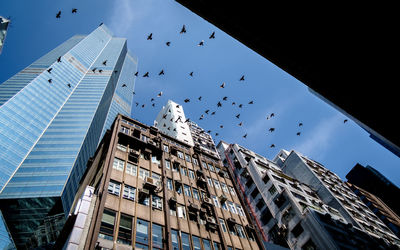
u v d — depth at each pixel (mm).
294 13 5309
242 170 53094
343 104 6219
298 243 34312
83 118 105938
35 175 78438
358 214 49125
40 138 90625
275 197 41625
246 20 5660
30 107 94625
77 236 14531
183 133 57281
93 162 29234
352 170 131625
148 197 21406
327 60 5637
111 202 18469
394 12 4754
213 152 58062
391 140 6105
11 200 70688
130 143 26703
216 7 5691
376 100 5746
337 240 32062
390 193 113562
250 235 26578
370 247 35844
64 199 77438
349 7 5008
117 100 151500
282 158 71750
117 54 179500
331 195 50219
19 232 74188
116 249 15367
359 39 5168
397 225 80500
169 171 27141
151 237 17891
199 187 28188
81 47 155750
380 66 5277
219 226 23797
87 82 133250
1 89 95500
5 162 76562
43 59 130000
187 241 20312
